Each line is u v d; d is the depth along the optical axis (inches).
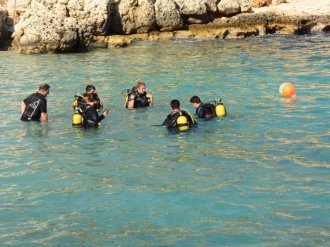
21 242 298.7
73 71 909.2
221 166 419.2
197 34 1348.4
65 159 447.5
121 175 405.1
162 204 346.3
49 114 609.6
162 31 1353.3
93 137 511.8
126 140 498.6
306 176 391.2
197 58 1026.1
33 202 355.9
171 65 949.8
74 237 303.1
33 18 1170.0
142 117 584.7
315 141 480.4
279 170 406.6
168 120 531.5
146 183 385.7
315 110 596.1
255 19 1393.9
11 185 389.1
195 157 443.5
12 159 450.3
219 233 302.5
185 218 324.2
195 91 719.7
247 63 947.3
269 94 687.1
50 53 1147.3
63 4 1226.0
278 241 290.0
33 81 820.6
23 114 577.6
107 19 1258.6
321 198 347.9
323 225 308.2
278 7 1553.9
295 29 1400.1
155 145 480.1
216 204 343.6
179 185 379.6
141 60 1021.2
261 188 369.4
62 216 332.5
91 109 548.4
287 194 357.1
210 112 568.1
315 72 839.1
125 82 800.9
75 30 1164.5
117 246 291.0
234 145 474.0
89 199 358.6
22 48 1149.7
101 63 993.5
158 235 302.7
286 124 540.7
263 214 326.0
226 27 1365.7
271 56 1023.0
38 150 474.6
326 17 1428.4
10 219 329.7
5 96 715.4
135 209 339.9
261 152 452.8
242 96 679.7
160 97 687.7
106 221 323.6
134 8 1327.5
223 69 890.7
